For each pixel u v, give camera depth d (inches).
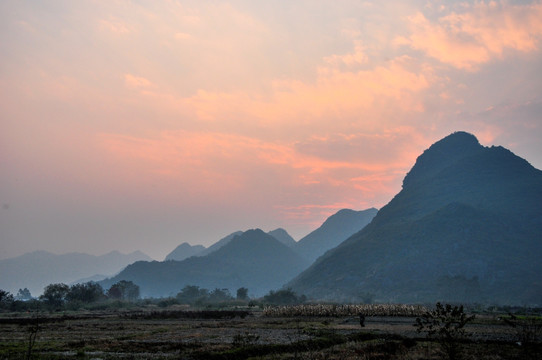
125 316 3732.8
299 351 1380.4
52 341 1708.9
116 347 1504.7
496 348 1295.5
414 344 1461.6
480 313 3700.8
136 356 1290.6
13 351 1370.6
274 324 2564.0
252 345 1437.0
